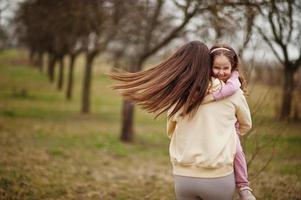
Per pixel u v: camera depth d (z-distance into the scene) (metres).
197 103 3.25
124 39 15.82
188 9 10.38
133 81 3.45
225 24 7.50
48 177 7.84
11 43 32.38
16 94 30.66
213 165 3.15
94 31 16.91
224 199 3.19
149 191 7.65
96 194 7.04
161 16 13.97
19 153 10.05
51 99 30.19
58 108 25.48
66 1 14.97
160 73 3.36
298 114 14.19
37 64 58.12
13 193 6.41
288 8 8.35
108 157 11.67
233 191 3.21
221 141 3.20
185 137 3.30
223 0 7.73
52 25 18.52
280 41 11.58
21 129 15.17
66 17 16.25
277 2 7.76
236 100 3.31
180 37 13.00
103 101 32.31
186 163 3.23
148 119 24.06
